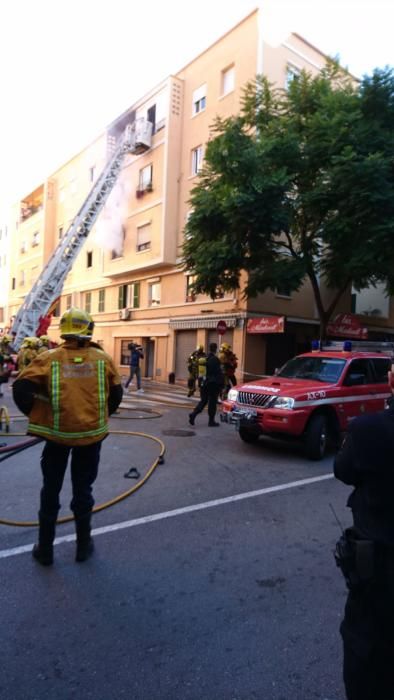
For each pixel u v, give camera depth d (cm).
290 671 243
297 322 1892
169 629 277
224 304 1838
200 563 363
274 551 388
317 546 400
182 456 712
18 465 636
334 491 555
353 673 163
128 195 2362
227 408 766
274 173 1192
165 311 2186
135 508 482
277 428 689
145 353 2367
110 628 277
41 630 273
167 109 2125
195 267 1445
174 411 1208
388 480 162
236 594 319
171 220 2130
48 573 341
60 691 226
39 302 1895
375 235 1094
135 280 2408
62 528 426
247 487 563
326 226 1186
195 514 469
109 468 631
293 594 320
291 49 1838
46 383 340
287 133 1241
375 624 158
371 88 1191
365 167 1065
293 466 671
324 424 721
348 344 870
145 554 376
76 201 3066
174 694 225
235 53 1852
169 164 2125
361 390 789
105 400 362
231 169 1202
